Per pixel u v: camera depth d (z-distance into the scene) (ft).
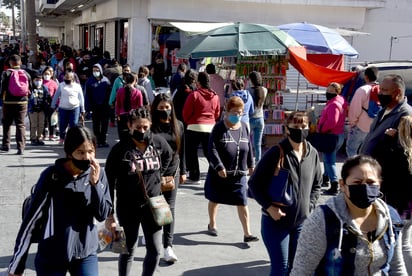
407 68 36.19
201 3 56.80
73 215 12.11
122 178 15.37
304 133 14.70
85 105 39.52
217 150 20.22
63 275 12.34
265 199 14.85
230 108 20.04
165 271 18.56
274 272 15.11
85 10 89.45
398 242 9.89
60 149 38.11
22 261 12.00
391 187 15.98
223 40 34.63
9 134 36.70
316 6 59.62
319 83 36.88
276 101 39.83
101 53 66.33
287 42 35.27
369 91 27.99
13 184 28.63
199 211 25.27
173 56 59.16
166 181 17.35
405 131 15.72
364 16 61.67
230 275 18.47
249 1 56.80
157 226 15.53
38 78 39.17
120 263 15.69
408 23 62.75
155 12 56.34
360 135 28.53
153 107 18.08
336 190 28.68
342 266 9.47
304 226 9.82
